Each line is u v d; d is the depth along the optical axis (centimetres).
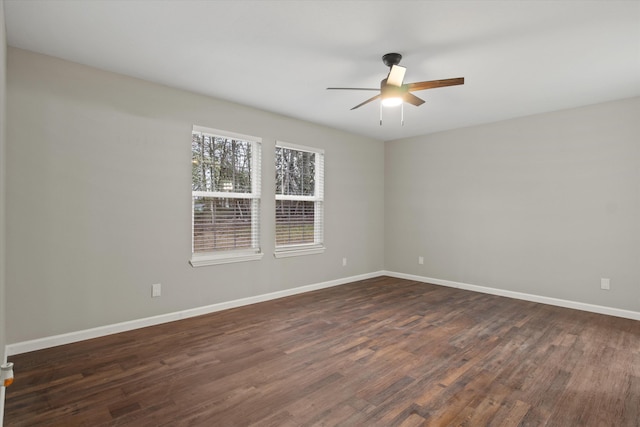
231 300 406
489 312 393
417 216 565
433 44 261
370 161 586
